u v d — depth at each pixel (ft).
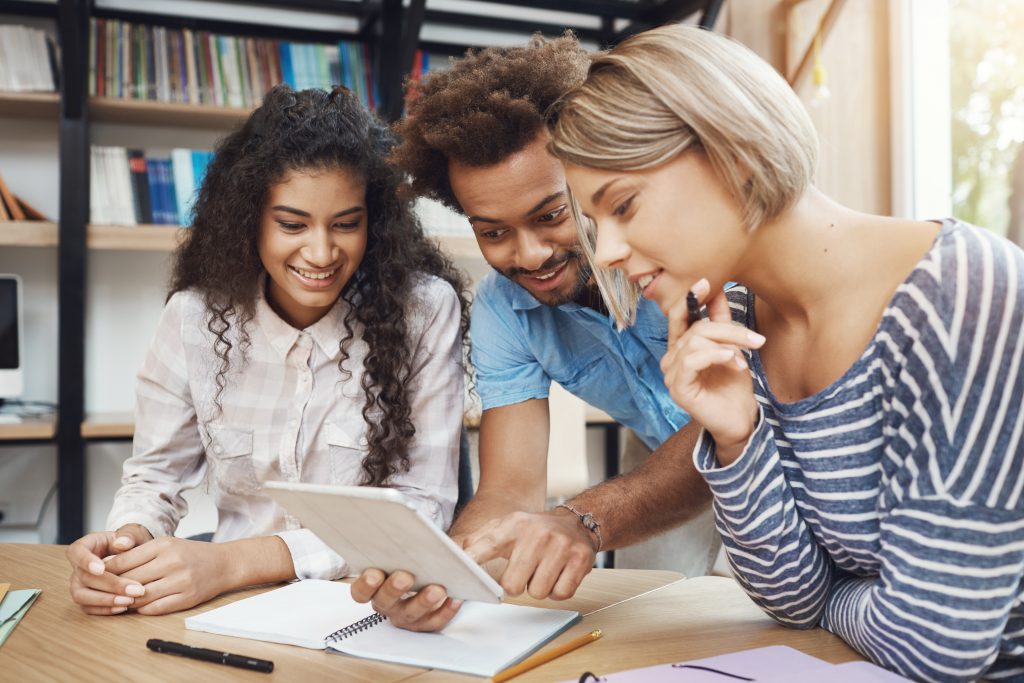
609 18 11.20
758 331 3.09
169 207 9.43
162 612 3.41
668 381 2.75
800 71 8.75
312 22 10.32
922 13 8.34
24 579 3.98
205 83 9.53
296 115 4.25
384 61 9.59
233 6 10.05
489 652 2.83
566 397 9.25
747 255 2.71
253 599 3.51
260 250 4.46
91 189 9.23
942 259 2.53
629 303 3.55
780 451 2.98
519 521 3.37
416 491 4.61
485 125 3.71
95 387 10.13
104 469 10.21
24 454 9.91
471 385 5.69
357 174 4.30
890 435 2.68
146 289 10.28
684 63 2.49
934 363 2.50
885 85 8.63
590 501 3.72
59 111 9.32
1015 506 2.42
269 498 4.84
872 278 2.67
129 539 3.70
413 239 4.92
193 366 4.75
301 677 2.71
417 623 3.05
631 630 3.12
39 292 9.92
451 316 4.89
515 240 4.01
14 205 9.12
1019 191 7.54
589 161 2.55
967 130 8.07
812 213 2.69
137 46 9.36
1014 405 2.40
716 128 2.43
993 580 2.45
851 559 2.91
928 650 2.52
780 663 2.63
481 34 10.96
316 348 4.72
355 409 4.76
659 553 7.36
